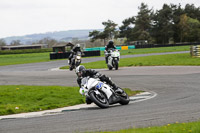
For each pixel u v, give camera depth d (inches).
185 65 2400.3
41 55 7283.5
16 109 999.6
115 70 2285.9
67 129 681.0
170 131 553.3
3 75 2460.6
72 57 2544.3
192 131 540.4
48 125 742.5
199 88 1294.3
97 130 649.0
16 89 1429.6
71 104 1098.7
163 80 1624.0
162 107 896.9
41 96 1229.7
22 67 3420.3
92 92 946.7
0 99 1182.9
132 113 825.5
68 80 1856.5
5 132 691.4
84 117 822.5
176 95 1154.0
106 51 2336.4
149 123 684.7
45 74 2340.1
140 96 1203.9
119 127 663.8
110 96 968.9
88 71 968.9
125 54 5211.6
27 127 732.7
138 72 2063.2
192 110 813.9
